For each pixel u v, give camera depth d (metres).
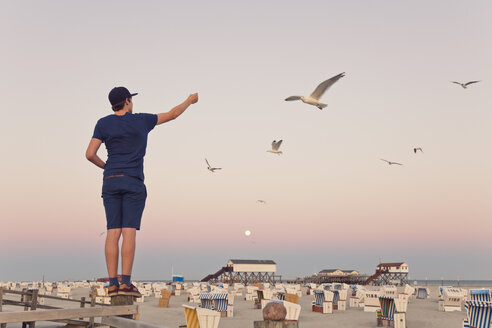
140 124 4.20
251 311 39.06
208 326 5.30
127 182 4.05
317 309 38.16
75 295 67.88
